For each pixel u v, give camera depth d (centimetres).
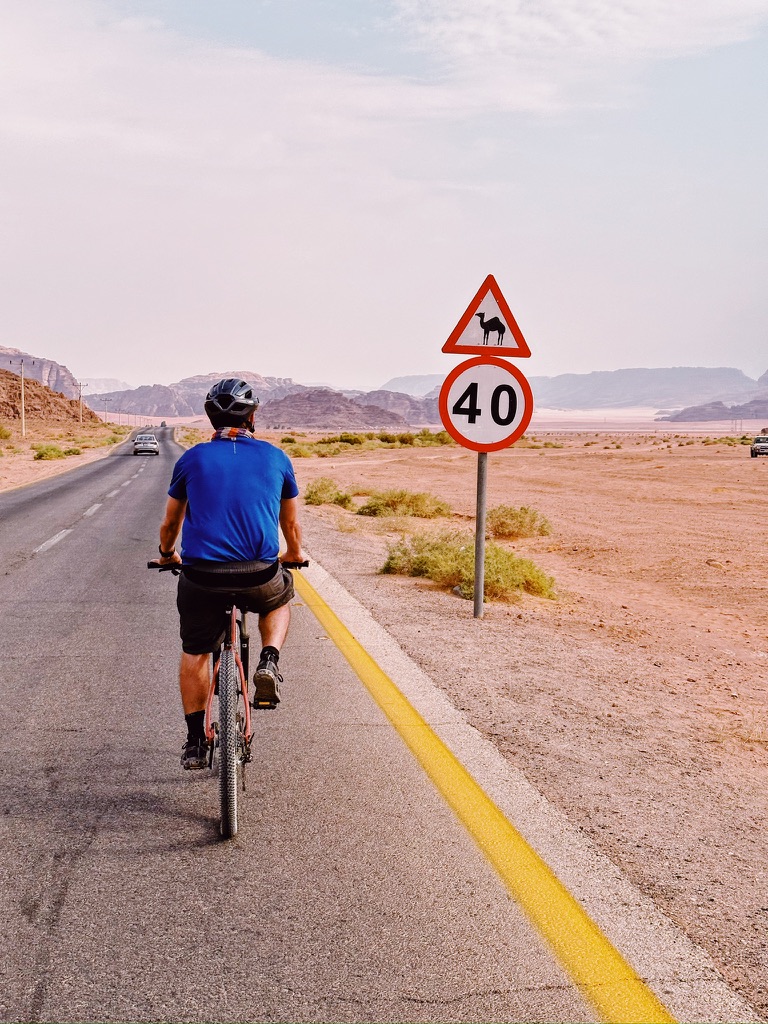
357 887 329
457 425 805
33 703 571
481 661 680
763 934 300
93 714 548
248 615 869
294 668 647
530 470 4412
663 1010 257
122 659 691
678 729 534
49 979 273
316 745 485
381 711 547
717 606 1079
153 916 309
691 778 450
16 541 1433
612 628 858
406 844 365
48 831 380
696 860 354
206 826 386
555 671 662
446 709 552
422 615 850
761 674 712
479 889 328
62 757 472
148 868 345
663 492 3006
